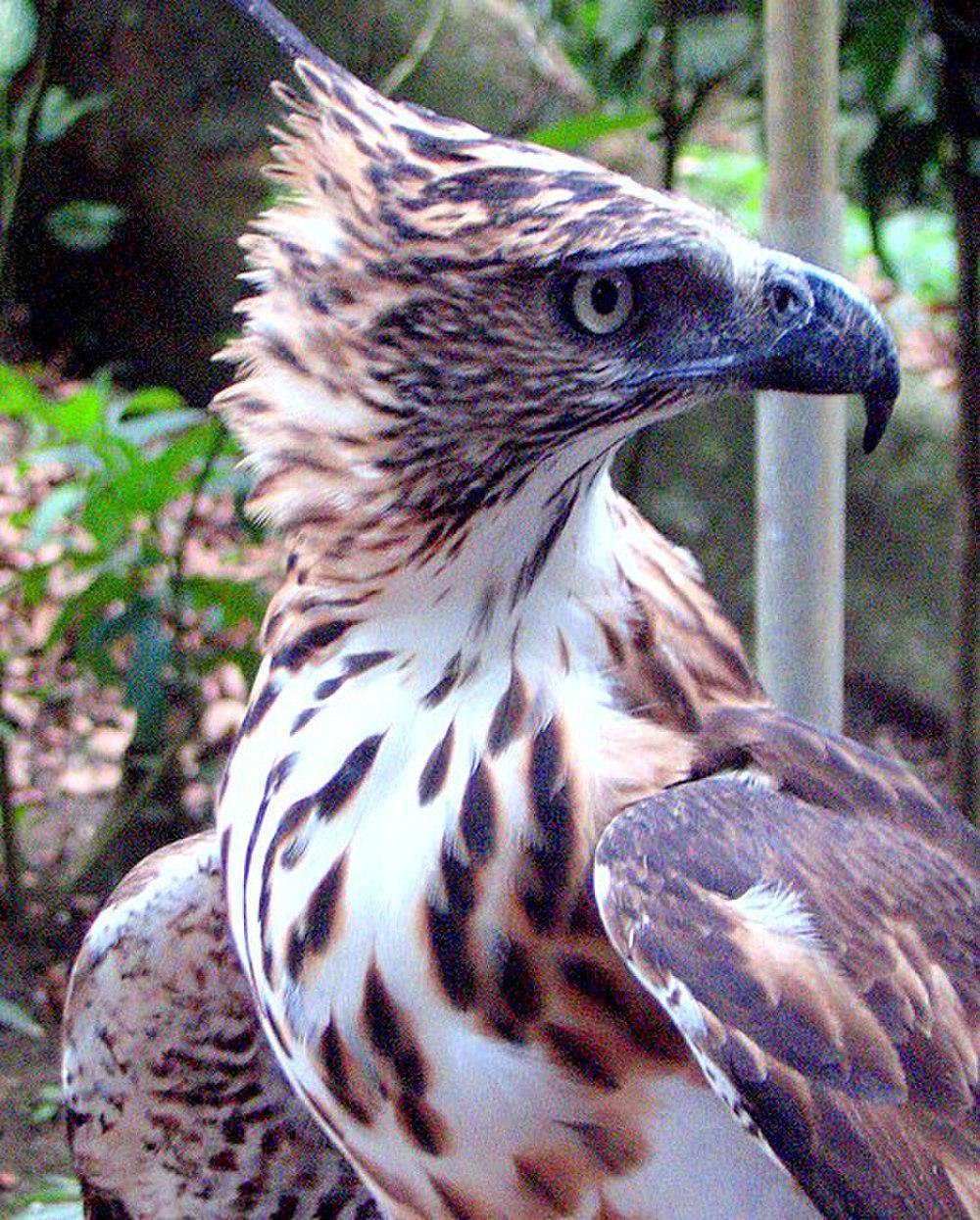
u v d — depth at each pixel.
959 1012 2.10
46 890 5.82
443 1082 2.19
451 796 2.18
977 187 4.97
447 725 2.21
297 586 2.34
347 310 2.18
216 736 6.32
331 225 2.18
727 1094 2.02
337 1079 2.25
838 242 3.28
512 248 2.10
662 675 2.28
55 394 8.78
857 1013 2.03
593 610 2.26
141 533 5.68
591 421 2.17
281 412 2.25
